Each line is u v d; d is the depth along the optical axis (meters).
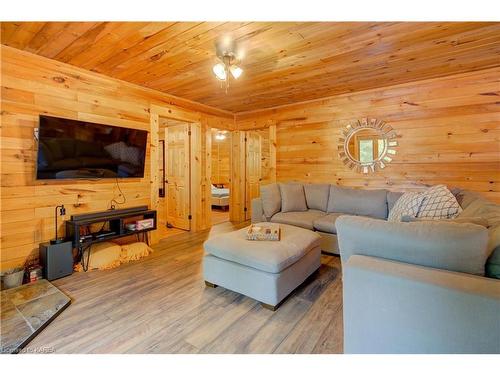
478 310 1.06
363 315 1.34
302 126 4.56
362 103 3.93
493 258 1.21
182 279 2.67
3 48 2.48
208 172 4.95
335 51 2.57
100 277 2.71
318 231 3.47
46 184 2.80
